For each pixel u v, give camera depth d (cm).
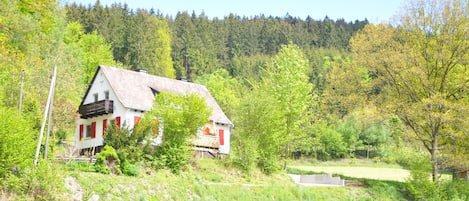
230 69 13862
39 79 4322
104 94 4594
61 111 4075
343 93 4484
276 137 4438
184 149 3678
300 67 5109
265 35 17162
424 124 4194
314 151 7744
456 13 4128
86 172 3033
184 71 12144
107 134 3578
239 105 4541
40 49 4850
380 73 4344
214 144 4606
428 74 4203
